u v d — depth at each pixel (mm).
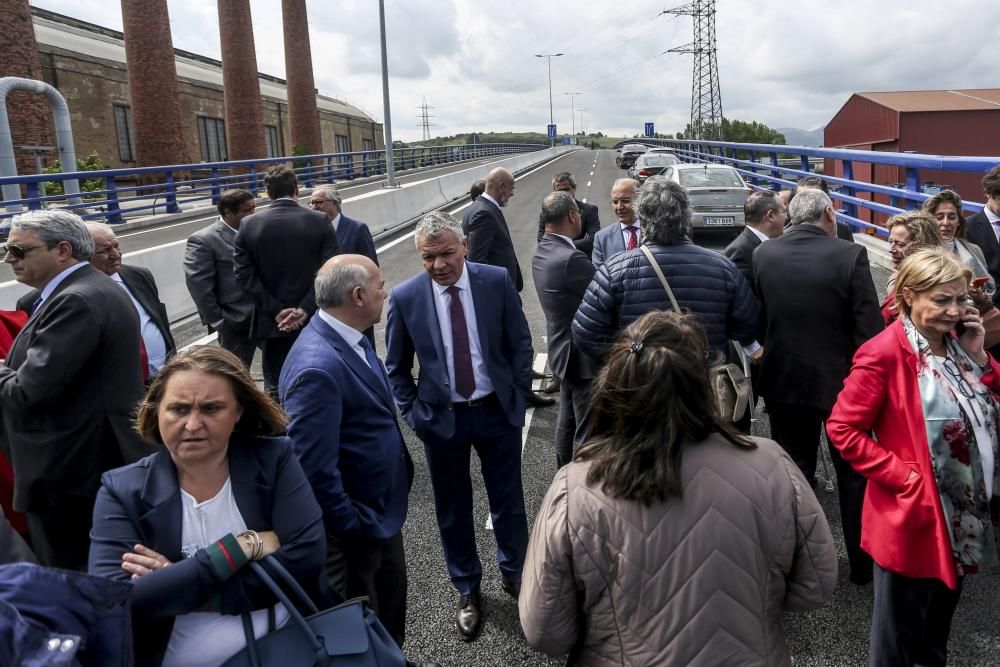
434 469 3174
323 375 2375
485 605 3252
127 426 2873
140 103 26500
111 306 2820
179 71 39344
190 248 5188
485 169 29094
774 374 3305
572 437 3965
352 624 1838
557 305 3693
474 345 3117
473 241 5453
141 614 1658
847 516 3166
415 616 3182
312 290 4922
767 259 3281
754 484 1517
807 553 1574
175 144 27141
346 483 2543
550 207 3783
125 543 1777
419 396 3111
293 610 1782
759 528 1505
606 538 1500
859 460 2324
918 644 2469
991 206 4137
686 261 2963
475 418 3123
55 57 30562
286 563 1854
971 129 26328
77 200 16906
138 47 26188
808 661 2748
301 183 26078
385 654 1863
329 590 2064
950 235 3840
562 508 1555
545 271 3721
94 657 1422
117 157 34375
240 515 1859
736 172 13859
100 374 2814
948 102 27938
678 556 1471
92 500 2893
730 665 1472
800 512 1554
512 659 2869
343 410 2479
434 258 2986
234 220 5258
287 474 1943
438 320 3090
